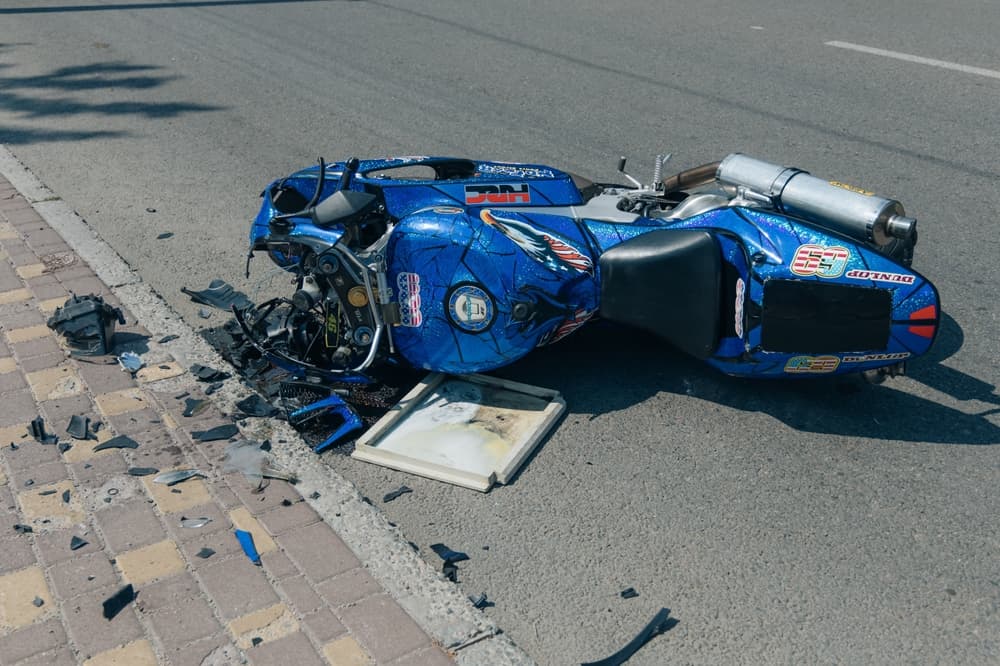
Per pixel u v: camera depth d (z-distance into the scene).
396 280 4.58
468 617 3.42
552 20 13.11
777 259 4.29
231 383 4.89
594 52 11.43
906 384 4.84
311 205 4.70
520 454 4.28
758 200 4.59
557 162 7.99
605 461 4.32
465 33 12.64
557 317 4.54
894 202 4.25
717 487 4.13
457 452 4.35
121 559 3.71
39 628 3.40
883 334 4.25
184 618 3.42
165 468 4.23
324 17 13.91
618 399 4.78
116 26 13.70
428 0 14.77
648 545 3.80
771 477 4.18
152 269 6.33
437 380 4.86
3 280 6.07
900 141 8.19
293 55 11.89
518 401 4.74
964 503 3.99
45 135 9.22
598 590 3.59
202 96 10.32
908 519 3.91
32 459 4.30
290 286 6.05
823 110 9.05
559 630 3.41
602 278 4.50
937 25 11.84
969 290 5.72
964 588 3.55
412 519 3.98
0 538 3.82
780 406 4.69
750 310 4.34
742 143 8.29
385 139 8.75
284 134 9.02
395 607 3.46
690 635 3.38
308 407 4.61
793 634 3.37
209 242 6.73
